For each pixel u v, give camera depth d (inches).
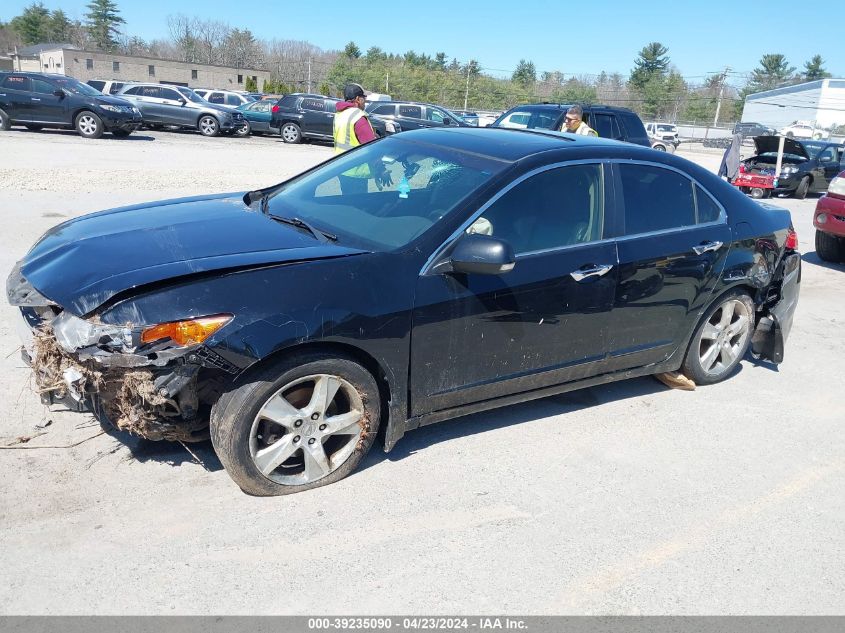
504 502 136.3
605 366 169.0
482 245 128.3
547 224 151.5
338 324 123.6
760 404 191.0
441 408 145.9
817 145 746.2
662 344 178.5
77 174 486.3
